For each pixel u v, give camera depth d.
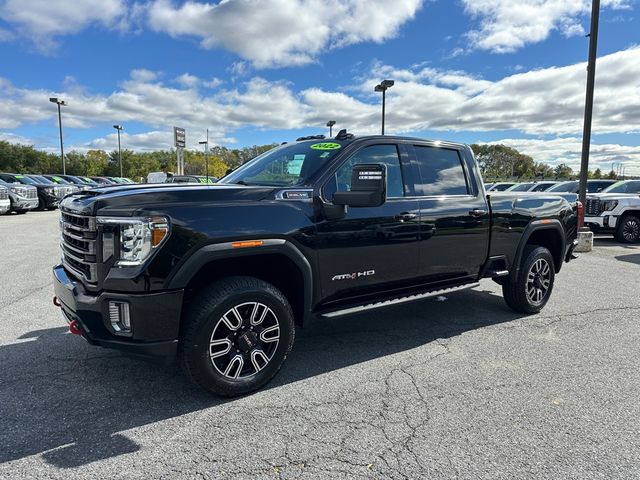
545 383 3.44
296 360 3.88
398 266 3.99
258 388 3.26
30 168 78.69
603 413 2.99
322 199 3.50
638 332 4.63
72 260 3.27
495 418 2.91
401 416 2.93
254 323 3.19
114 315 2.82
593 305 5.66
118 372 3.56
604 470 2.38
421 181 4.23
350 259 3.65
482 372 3.64
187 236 2.86
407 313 5.33
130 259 2.76
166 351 2.88
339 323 4.93
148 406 3.04
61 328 4.55
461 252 4.46
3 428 2.75
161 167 94.56
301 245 3.34
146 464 2.41
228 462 2.44
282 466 2.41
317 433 2.73
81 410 2.98
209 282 3.25
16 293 5.87
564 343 4.30
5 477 2.28
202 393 3.23
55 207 21.11
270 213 3.20
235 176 4.25
